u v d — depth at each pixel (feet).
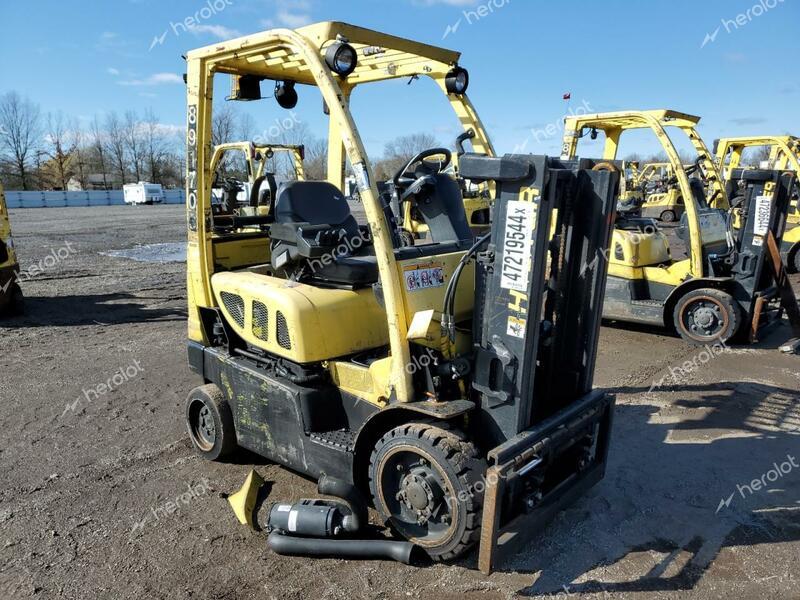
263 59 11.68
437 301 9.69
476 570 9.36
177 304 31.04
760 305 21.48
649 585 9.12
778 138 32.14
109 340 23.91
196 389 13.30
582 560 9.70
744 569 9.52
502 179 8.41
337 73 9.14
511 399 8.92
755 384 18.15
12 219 85.76
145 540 10.34
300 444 11.03
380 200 8.98
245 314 11.88
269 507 11.34
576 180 9.71
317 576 9.32
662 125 23.35
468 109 11.97
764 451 13.67
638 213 31.89
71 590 9.05
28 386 18.43
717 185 25.72
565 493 10.11
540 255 8.46
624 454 13.53
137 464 13.23
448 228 11.34
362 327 11.20
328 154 14.28
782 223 21.97
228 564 9.66
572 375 10.41
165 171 172.35
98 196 135.64
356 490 9.77
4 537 10.46
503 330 8.88
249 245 13.80
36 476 12.69
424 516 9.30
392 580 9.18
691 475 12.56
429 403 9.09
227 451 13.00
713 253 23.25
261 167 29.40
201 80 11.94
